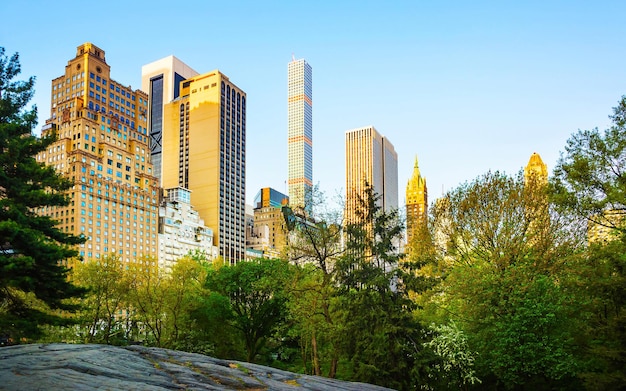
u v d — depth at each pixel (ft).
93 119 516.73
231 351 170.30
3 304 104.27
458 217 133.28
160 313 150.61
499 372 101.04
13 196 102.47
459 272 119.55
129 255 522.88
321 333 111.04
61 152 492.13
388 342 104.42
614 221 97.71
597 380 85.46
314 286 112.68
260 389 42.75
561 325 103.81
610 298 92.12
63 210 476.13
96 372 39.42
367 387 51.93
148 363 44.73
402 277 110.11
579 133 96.53
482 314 110.32
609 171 93.45
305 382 48.78
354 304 106.93
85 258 468.75
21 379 35.24
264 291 153.79
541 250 117.60
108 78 566.36
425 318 133.59
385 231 114.11
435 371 105.40
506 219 123.65
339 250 116.37
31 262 88.12
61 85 555.69
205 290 167.53
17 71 115.65
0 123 106.32
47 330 139.44
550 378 105.29
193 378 42.32
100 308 155.74
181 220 619.26
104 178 502.38
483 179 132.77
